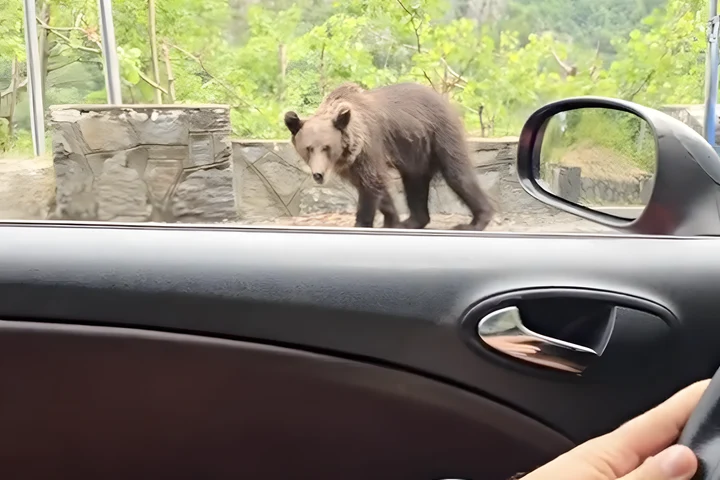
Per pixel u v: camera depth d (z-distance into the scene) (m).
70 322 0.96
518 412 0.97
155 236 1.01
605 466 0.51
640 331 0.96
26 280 0.96
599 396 0.97
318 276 0.97
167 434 0.97
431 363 0.96
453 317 0.96
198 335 0.96
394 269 0.99
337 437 0.98
